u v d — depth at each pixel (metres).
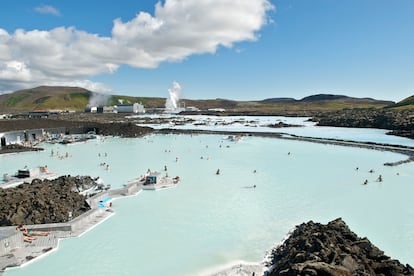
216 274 19.23
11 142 76.38
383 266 16.73
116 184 40.03
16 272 19.03
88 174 46.12
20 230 23.53
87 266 19.92
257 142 81.75
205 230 25.84
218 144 78.62
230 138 86.69
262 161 56.56
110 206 31.03
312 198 34.66
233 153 65.31
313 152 65.69
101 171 48.19
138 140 86.88
